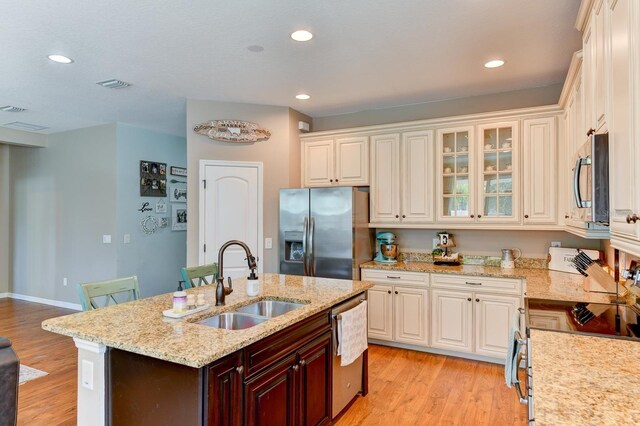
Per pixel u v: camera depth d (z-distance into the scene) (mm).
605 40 1615
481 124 3879
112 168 5457
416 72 3516
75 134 5879
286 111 4621
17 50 3006
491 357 3641
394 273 4027
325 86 3893
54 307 6012
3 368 1254
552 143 3598
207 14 2486
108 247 5500
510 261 3941
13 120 5277
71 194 5941
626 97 1287
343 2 2355
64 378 3398
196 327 1907
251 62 3271
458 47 2988
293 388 2129
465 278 3729
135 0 2320
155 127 5695
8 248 6703
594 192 1572
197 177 4344
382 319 4078
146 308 2285
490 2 2365
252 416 1821
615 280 2756
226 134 4383
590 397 1177
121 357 1805
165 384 1674
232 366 1719
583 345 1644
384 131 4336
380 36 2801
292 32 2738
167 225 6113
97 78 3635
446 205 4094
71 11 2436
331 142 4625
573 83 2715
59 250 6078
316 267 4164
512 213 3762
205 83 3793
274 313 2588
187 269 3070
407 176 4215
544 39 2855
